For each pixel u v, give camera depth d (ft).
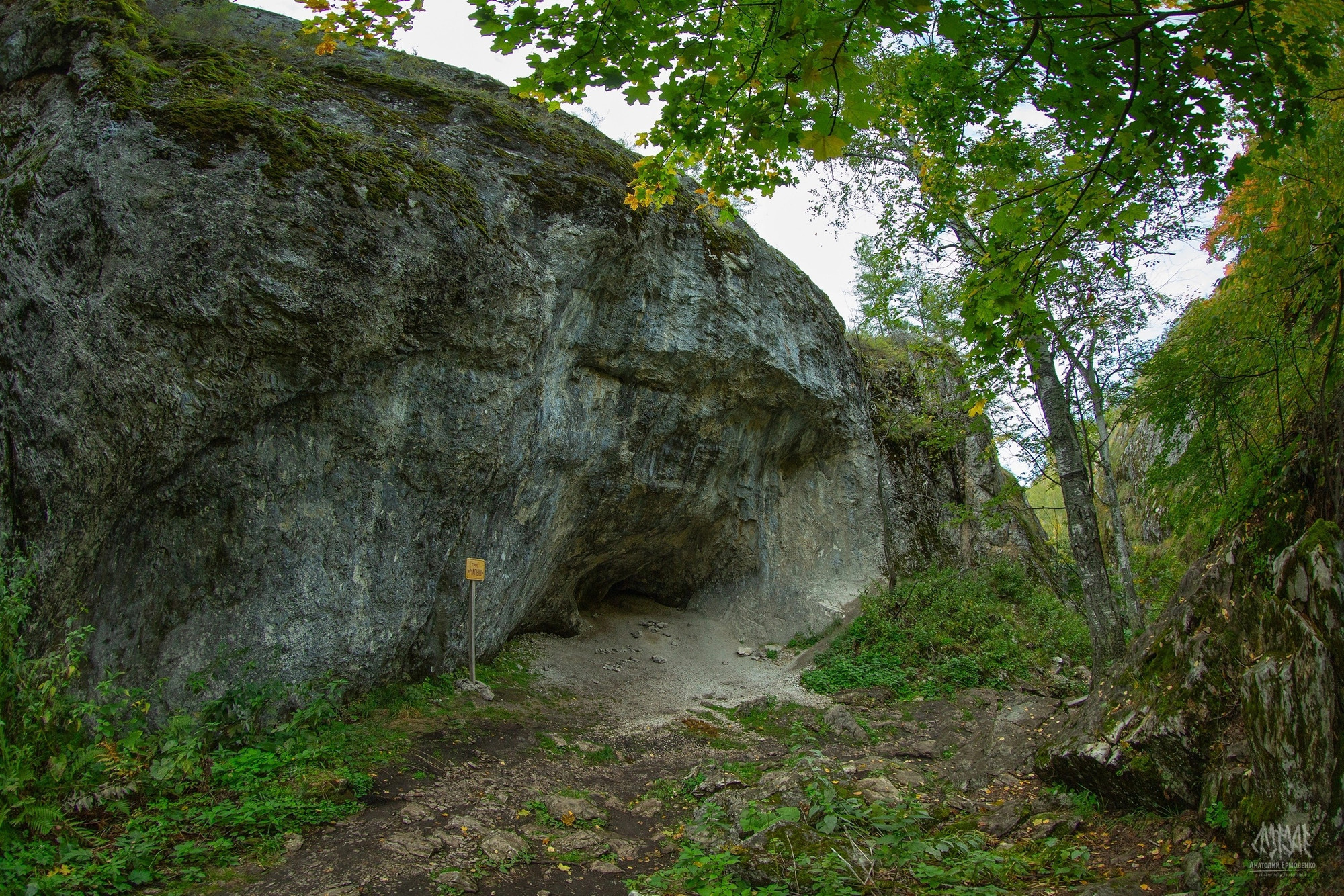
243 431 21.95
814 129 11.64
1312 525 16.31
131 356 19.65
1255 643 17.39
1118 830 18.03
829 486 47.96
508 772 22.25
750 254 40.27
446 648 29.12
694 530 44.86
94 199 19.86
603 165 32.07
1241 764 16.31
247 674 21.85
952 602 42.98
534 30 13.33
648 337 34.94
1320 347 19.31
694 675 39.14
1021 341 22.97
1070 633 41.37
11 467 19.24
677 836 18.81
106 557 19.89
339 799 18.31
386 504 25.52
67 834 14.76
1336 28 15.70
